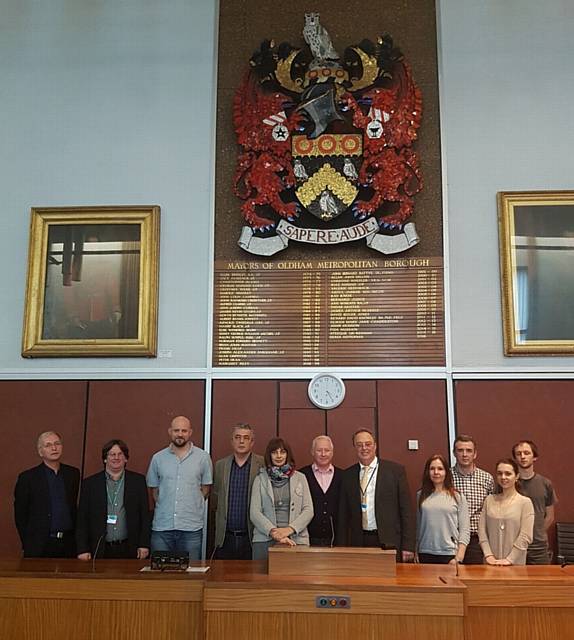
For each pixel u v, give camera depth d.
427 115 7.89
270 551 4.65
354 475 5.88
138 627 4.52
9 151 8.10
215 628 4.37
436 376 7.38
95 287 7.74
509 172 7.73
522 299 7.45
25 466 7.46
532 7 8.05
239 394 7.47
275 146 7.81
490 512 5.56
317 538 5.88
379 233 7.62
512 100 7.87
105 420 7.51
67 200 7.97
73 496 6.20
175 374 7.54
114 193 7.95
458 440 6.17
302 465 7.30
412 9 8.12
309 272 7.65
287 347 7.53
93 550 5.72
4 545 7.32
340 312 7.56
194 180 7.93
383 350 7.47
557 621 4.41
